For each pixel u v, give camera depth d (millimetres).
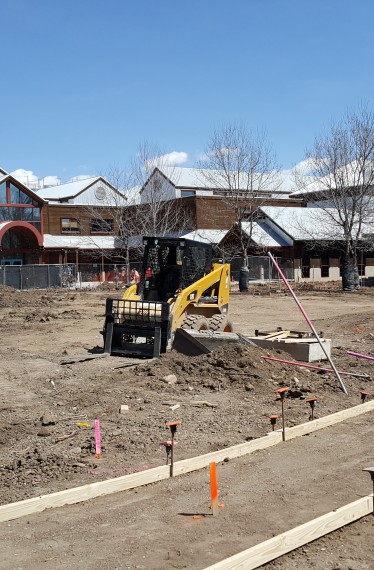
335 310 27250
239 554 4824
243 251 45906
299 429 8469
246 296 35906
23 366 14227
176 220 54125
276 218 52719
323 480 6809
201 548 5207
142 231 52625
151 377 11828
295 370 11984
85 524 5719
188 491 6504
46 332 20641
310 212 54250
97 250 57531
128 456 7664
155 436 8422
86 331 20828
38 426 9133
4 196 52562
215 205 57250
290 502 6195
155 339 14016
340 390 10914
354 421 9164
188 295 15219
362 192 40531
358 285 40375
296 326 21016
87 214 60125
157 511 5992
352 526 5574
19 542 5379
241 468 7211
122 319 14688
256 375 11383
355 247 41438
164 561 4992
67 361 14391
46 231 58875
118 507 6109
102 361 14289
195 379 11539
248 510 5992
